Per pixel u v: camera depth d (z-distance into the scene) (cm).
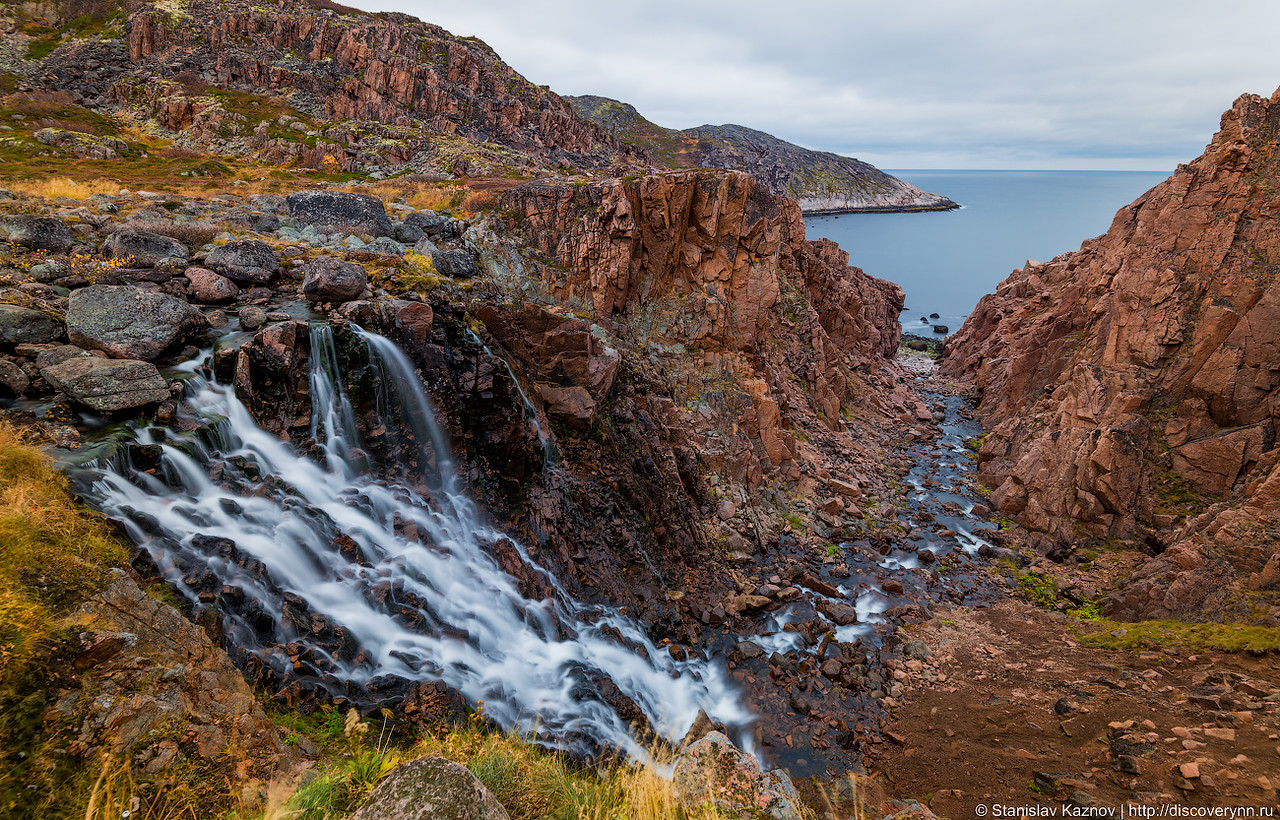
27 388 966
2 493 680
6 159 2855
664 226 2266
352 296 1418
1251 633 1259
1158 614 1510
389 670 954
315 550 1012
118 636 559
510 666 1148
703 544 1805
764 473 2209
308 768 584
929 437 3103
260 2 5078
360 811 402
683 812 569
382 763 522
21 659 495
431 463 1321
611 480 1670
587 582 1454
